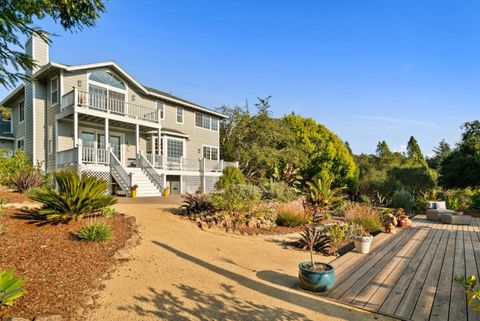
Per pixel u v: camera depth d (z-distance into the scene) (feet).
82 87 50.98
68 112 45.78
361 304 12.62
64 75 48.80
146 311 11.52
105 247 18.03
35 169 44.68
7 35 13.64
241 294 13.62
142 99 61.36
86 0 16.02
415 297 13.30
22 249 16.05
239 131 85.81
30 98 53.16
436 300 12.94
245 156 79.00
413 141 153.07
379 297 13.34
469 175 60.08
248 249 22.34
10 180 38.99
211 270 16.84
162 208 33.91
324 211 41.01
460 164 61.93
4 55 14.06
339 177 88.33
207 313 11.56
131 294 12.97
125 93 57.77
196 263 17.85
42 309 10.77
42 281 12.92
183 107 70.03
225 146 88.28
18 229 19.01
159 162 57.82
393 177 68.80
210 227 27.73
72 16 16.81
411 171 73.00
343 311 12.04
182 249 20.45
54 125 50.21
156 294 13.11
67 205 21.42
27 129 54.34
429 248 23.44
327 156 86.99
